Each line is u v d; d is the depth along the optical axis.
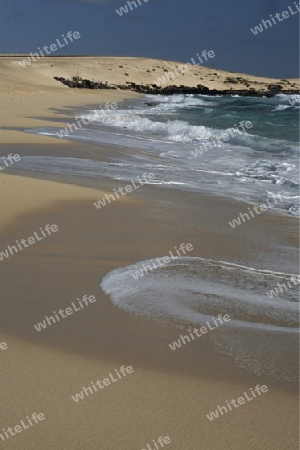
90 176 14.10
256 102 73.31
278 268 7.61
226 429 3.87
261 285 6.88
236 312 6.00
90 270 7.14
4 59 99.75
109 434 3.77
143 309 5.96
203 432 3.83
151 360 4.82
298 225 10.22
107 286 6.58
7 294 6.24
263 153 19.66
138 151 19.45
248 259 7.96
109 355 4.88
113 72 112.56
